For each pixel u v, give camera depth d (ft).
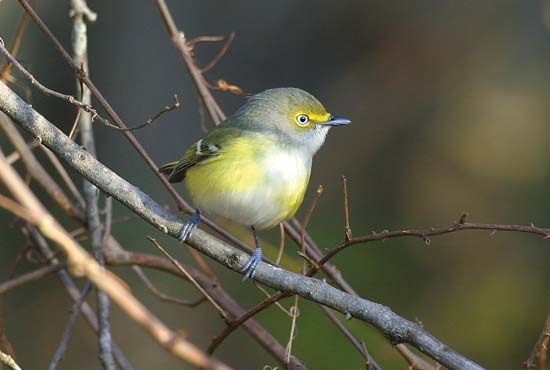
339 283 26.40
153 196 46.85
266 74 53.26
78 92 26.78
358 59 52.70
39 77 47.09
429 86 50.98
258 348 43.29
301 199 27.76
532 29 50.83
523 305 41.14
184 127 50.47
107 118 48.98
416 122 49.96
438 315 41.34
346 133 50.65
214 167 26.13
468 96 49.93
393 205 47.67
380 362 32.14
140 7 50.70
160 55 50.78
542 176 46.32
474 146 48.06
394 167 48.98
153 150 49.80
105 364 24.26
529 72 50.03
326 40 53.26
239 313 27.37
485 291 41.98
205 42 52.34
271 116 27.55
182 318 43.45
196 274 28.04
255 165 26.22
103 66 50.47
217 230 26.58
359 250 43.19
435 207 46.80
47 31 23.31
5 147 40.32
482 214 45.78
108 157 48.60
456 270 43.09
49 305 43.83
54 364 24.21
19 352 42.78
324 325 35.40
